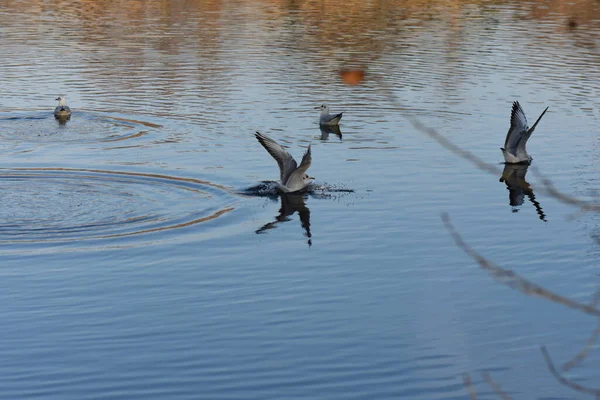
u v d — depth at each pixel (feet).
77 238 62.03
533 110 104.68
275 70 125.70
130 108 103.86
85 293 52.49
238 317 49.14
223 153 85.87
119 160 82.74
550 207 70.03
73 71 123.75
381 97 110.22
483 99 109.70
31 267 56.44
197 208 69.26
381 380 42.11
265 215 67.87
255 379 42.11
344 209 69.21
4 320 48.67
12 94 110.01
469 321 48.80
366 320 48.83
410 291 53.16
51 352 44.86
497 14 185.68
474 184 76.43
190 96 110.11
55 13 178.70
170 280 54.70
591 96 111.65
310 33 157.38
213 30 159.43
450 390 41.24
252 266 57.11
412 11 187.62
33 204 69.15
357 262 57.98
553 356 44.73
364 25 167.43
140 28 160.66
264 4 194.59
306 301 51.52
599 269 56.85
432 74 123.95
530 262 58.29
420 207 69.92
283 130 95.50
